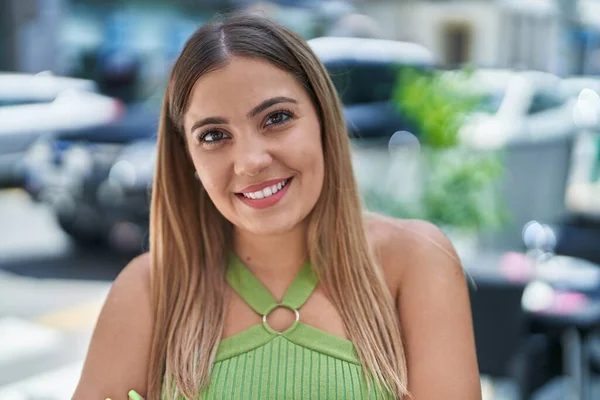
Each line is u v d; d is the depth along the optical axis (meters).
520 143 4.55
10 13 10.67
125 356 1.52
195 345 1.47
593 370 2.59
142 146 5.48
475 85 3.94
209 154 1.43
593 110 5.04
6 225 6.58
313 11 8.50
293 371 1.42
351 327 1.46
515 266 2.45
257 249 1.54
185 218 1.57
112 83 9.26
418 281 1.52
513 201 4.54
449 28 10.74
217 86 1.38
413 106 3.72
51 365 3.73
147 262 1.64
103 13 10.36
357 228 1.52
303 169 1.43
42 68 10.67
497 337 2.40
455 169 3.59
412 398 1.44
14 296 4.91
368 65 5.32
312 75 1.44
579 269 2.54
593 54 10.83
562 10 10.23
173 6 9.96
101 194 5.38
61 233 5.97
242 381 1.42
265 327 1.47
